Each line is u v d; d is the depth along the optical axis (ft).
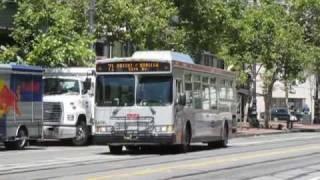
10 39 193.06
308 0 283.38
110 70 120.47
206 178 82.17
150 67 119.34
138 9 182.91
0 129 127.13
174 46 190.08
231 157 116.16
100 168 91.91
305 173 90.84
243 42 247.70
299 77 272.92
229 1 220.02
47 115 149.18
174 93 119.55
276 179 82.99
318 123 369.91
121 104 119.44
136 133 118.52
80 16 180.04
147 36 183.62
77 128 151.23
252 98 284.20
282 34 260.21
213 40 204.85
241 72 256.32
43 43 163.43
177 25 199.93
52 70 153.79
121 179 78.13
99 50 226.17
